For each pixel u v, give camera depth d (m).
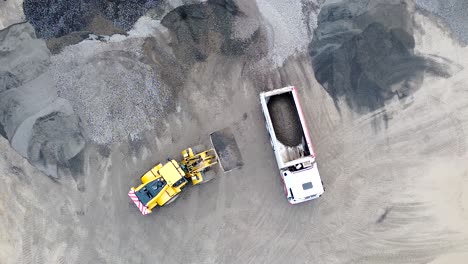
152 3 19.27
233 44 19.38
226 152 19.42
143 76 19.27
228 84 19.45
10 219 19.14
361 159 19.48
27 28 19.16
